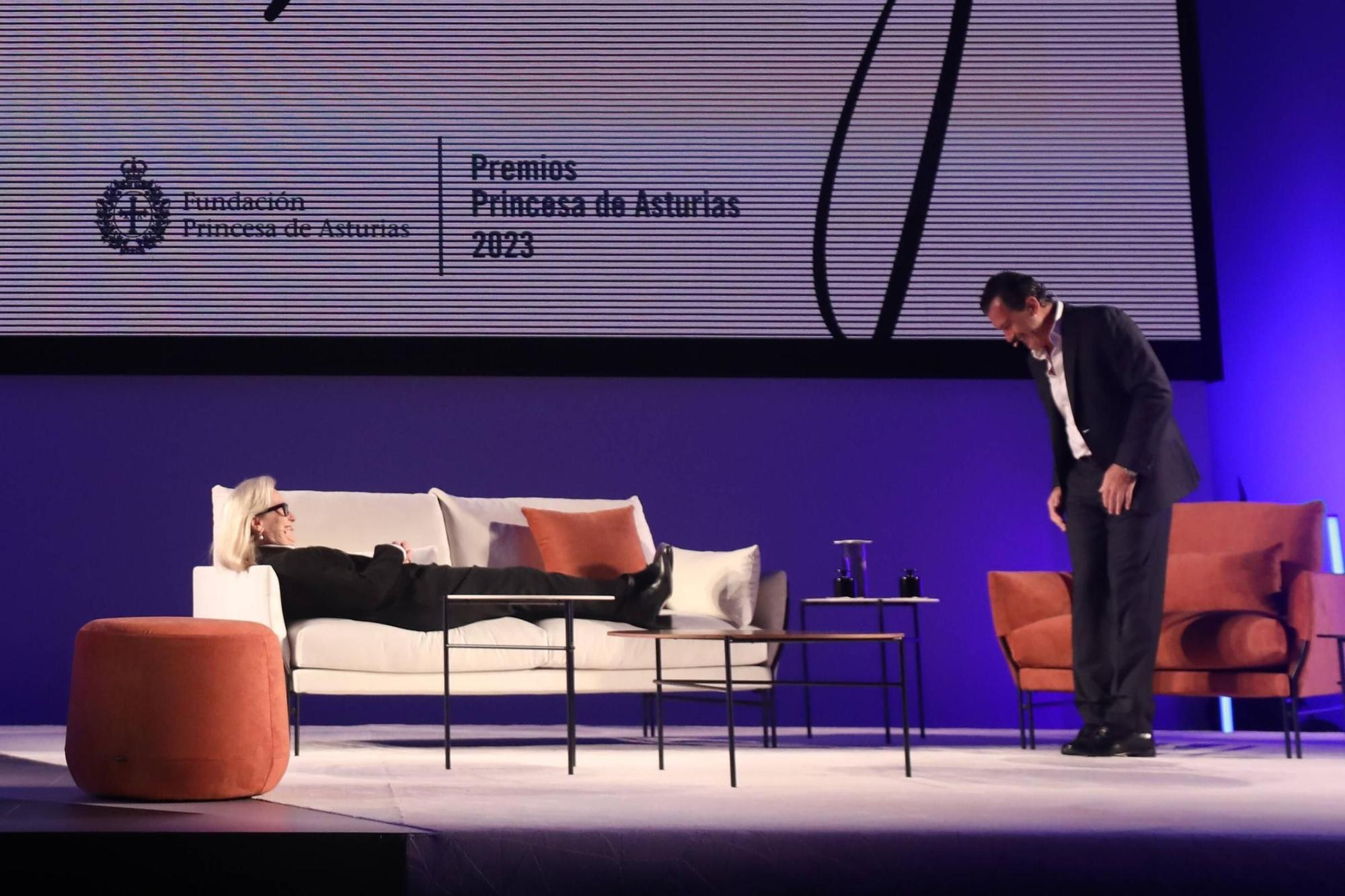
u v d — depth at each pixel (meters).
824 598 5.47
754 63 5.85
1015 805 2.70
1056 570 5.77
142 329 5.61
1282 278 5.36
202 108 5.70
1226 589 4.30
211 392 5.66
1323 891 2.29
